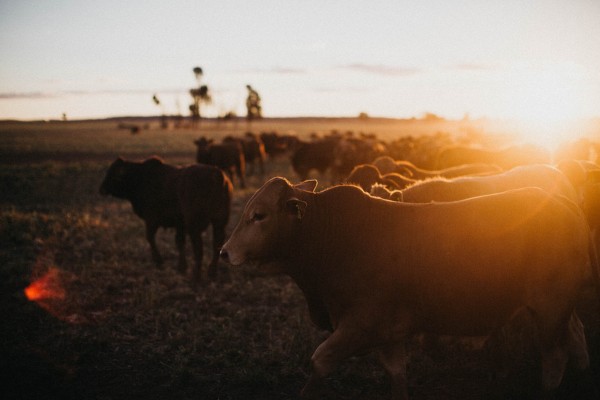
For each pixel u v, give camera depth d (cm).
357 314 420
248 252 426
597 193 685
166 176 958
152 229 988
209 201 902
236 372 552
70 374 548
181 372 549
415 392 514
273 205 427
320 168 2469
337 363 418
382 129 10181
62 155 3741
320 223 435
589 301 721
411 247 415
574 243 417
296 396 514
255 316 730
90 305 766
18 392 516
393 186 760
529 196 427
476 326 427
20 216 1334
